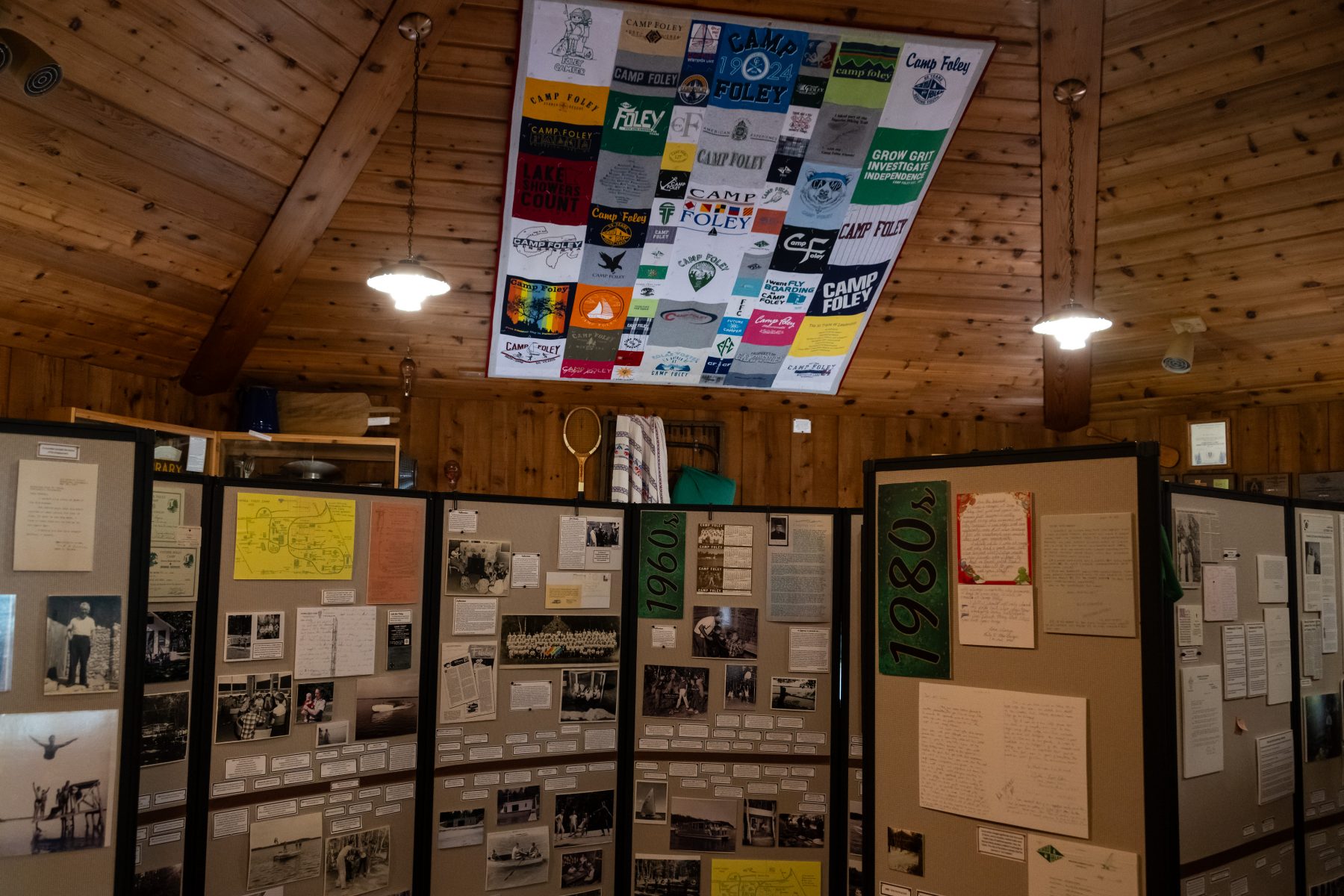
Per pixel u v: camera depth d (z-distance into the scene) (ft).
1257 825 8.44
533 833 10.51
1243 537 8.63
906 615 7.61
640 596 10.96
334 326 16.47
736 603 10.84
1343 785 9.64
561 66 13.03
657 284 16.39
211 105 11.94
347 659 9.61
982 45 13.19
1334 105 12.80
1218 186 14.39
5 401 13.44
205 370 16.07
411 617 10.07
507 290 16.06
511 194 14.57
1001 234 16.14
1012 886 6.93
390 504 9.96
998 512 7.16
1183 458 18.58
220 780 8.82
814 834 10.65
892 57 13.37
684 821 10.76
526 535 10.65
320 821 9.41
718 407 19.19
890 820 7.60
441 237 15.19
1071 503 6.83
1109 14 12.71
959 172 15.02
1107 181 15.01
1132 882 6.40
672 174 14.67
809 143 14.42
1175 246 15.53
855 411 19.69
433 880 10.10
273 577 9.21
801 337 17.67
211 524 8.87
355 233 14.93
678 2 12.46
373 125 13.03
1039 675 6.91
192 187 12.92
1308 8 11.98
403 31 11.94
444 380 17.81
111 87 11.16
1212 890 7.91
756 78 13.48
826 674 10.73
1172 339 17.17
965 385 19.31
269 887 9.07
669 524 10.97
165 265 13.82
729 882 10.68
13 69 9.08
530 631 10.61
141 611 7.07
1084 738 6.66
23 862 6.56
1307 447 16.87
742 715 10.77
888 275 16.74
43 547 6.71
